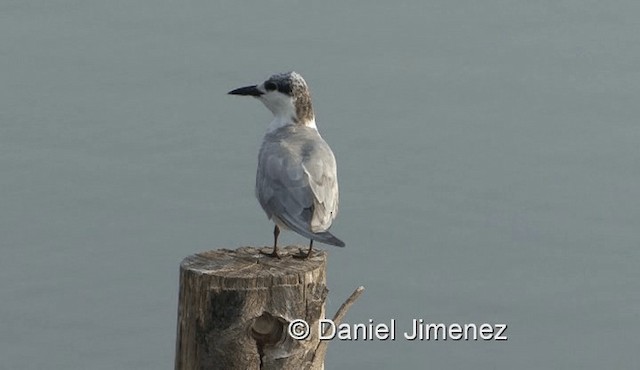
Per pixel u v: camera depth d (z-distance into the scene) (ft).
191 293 38.60
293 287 38.27
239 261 39.86
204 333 38.52
